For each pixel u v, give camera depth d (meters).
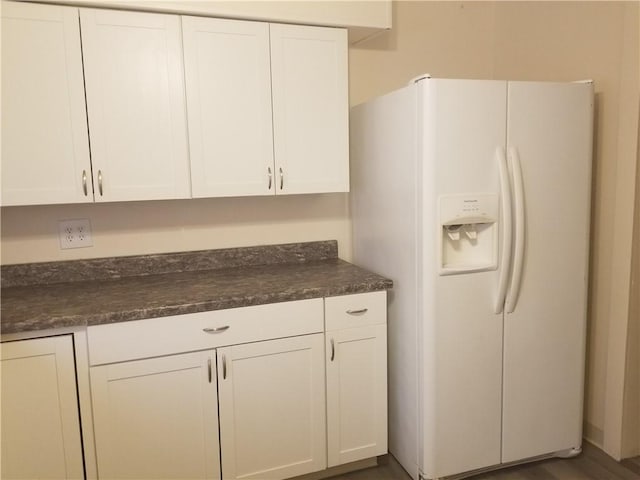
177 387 1.79
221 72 2.00
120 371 1.71
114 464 1.75
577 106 2.00
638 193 2.04
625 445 2.22
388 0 2.21
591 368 2.33
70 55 1.80
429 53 2.69
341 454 2.09
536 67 2.52
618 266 2.13
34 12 1.74
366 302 2.04
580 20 2.25
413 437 2.09
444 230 1.93
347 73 2.20
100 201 1.89
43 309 1.71
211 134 2.01
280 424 1.97
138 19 1.86
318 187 2.21
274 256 2.49
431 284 1.90
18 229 2.09
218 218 2.39
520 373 2.07
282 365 1.94
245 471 1.94
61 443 1.68
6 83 1.74
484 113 1.87
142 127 1.92
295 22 2.07
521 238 1.95
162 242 2.31
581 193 2.06
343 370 2.04
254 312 1.86
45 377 1.63
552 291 2.07
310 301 1.95
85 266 2.17
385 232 2.20
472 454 2.05
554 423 2.17
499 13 2.75
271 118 2.10
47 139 1.81
